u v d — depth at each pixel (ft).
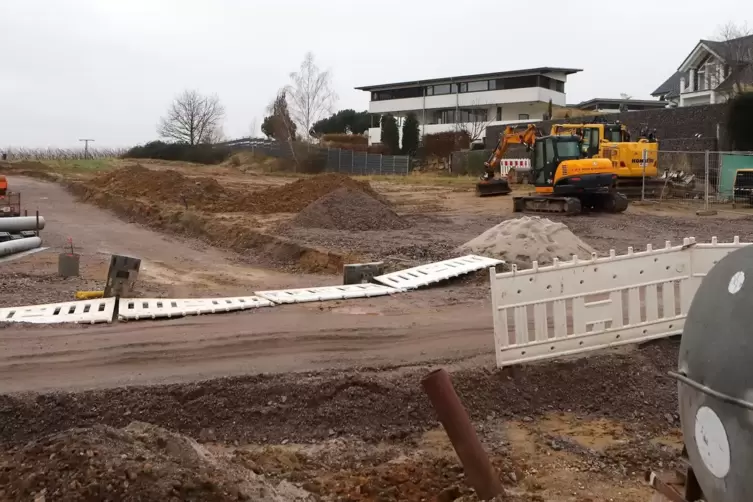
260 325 33.04
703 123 126.72
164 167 180.34
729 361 10.59
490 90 237.66
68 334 31.22
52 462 15.29
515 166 147.13
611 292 27.25
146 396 23.97
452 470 20.86
